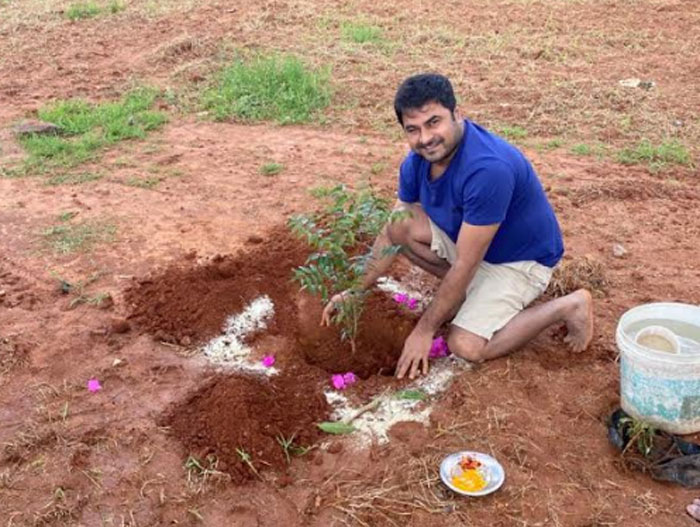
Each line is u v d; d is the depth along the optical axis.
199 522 3.04
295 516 3.05
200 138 6.69
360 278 3.91
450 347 3.77
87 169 6.13
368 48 8.70
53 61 8.73
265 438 3.34
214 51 8.72
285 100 7.28
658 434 3.27
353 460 3.28
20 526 3.04
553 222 3.80
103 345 4.02
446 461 3.21
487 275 3.78
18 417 3.56
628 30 9.02
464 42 8.79
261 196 5.60
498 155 3.44
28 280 4.61
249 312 4.27
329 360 4.01
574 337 3.84
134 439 3.41
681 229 5.09
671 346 3.30
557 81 7.65
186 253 4.86
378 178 5.84
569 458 3.25
